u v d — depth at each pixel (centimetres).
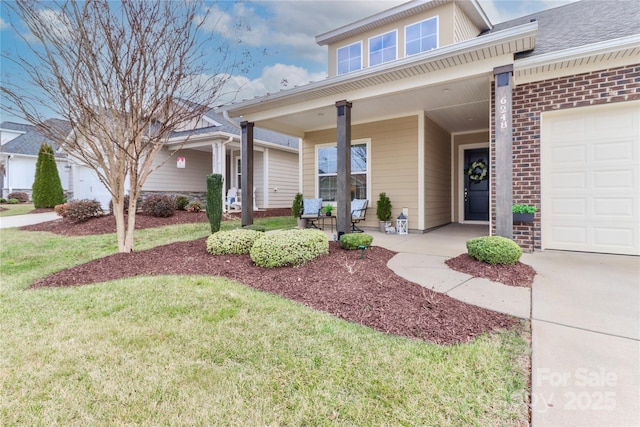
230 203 1231
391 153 805
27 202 1806
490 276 379
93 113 445
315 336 242
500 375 192
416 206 770
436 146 851
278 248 411
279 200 1421
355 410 167
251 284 363
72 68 433
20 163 1886
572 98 485
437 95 634
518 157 526
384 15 846
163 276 394
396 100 667
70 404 174
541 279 370
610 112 475
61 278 400
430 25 808
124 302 313
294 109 686
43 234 762
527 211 501
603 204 485
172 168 1252
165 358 216
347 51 945
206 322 268
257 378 194
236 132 1214
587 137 490
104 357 218
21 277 423
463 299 311
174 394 181
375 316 274
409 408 167
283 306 298
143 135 524
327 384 187
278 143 1375
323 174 931
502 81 466
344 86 589
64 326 264
